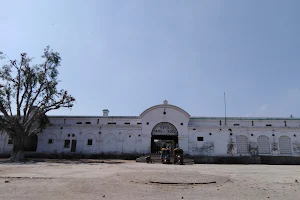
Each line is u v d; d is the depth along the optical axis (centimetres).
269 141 3878
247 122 4100
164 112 4097
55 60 3491
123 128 4081
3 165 2427
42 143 4094
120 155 3900
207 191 1107
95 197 962
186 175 1562
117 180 1373
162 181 1310
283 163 3556
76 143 4069
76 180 1349
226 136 3947
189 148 3941
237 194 1053
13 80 3288
